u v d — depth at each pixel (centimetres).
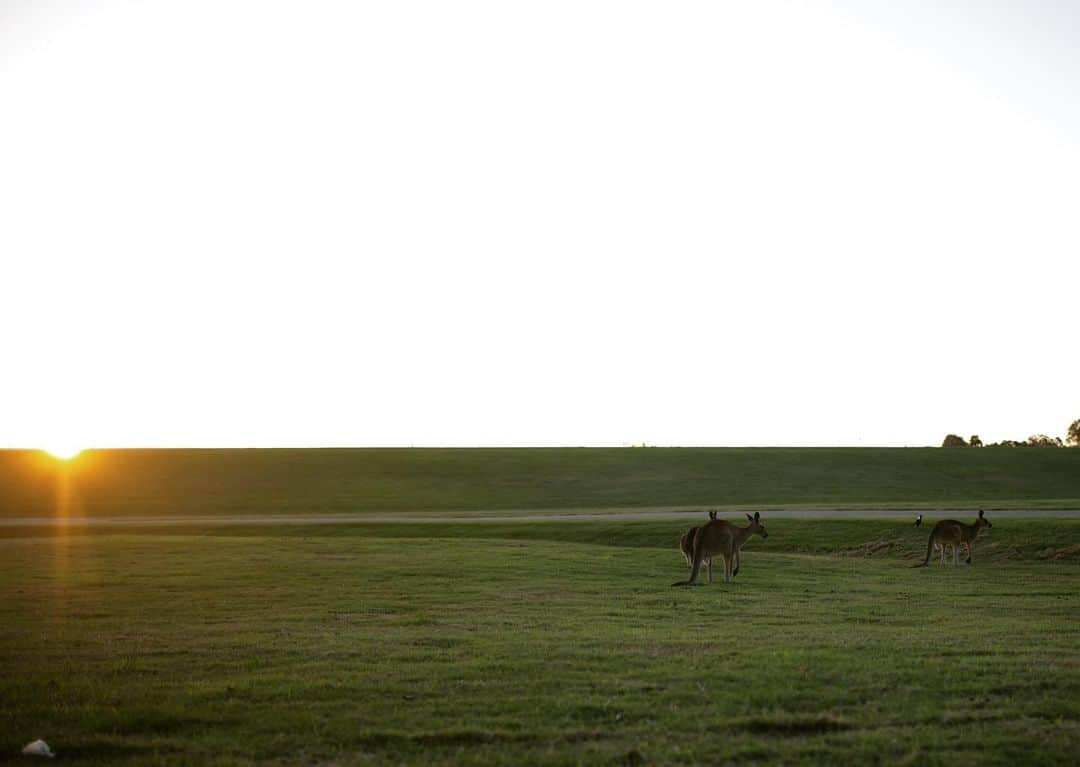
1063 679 1391
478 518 6581
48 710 1273
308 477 11044
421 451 12688
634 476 10862
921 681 1392
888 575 3150
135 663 1612
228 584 2922
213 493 10238
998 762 1012
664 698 1302
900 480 10431
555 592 2673
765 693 1317
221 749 1094
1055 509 5778
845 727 1164
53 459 12088
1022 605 2381
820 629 1952
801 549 4325
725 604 2392
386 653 1673
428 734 1131
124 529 6425
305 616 2202
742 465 11394
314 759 1057
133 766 1034
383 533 5659
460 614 2217
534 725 1177
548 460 11906
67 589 2834
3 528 6681
